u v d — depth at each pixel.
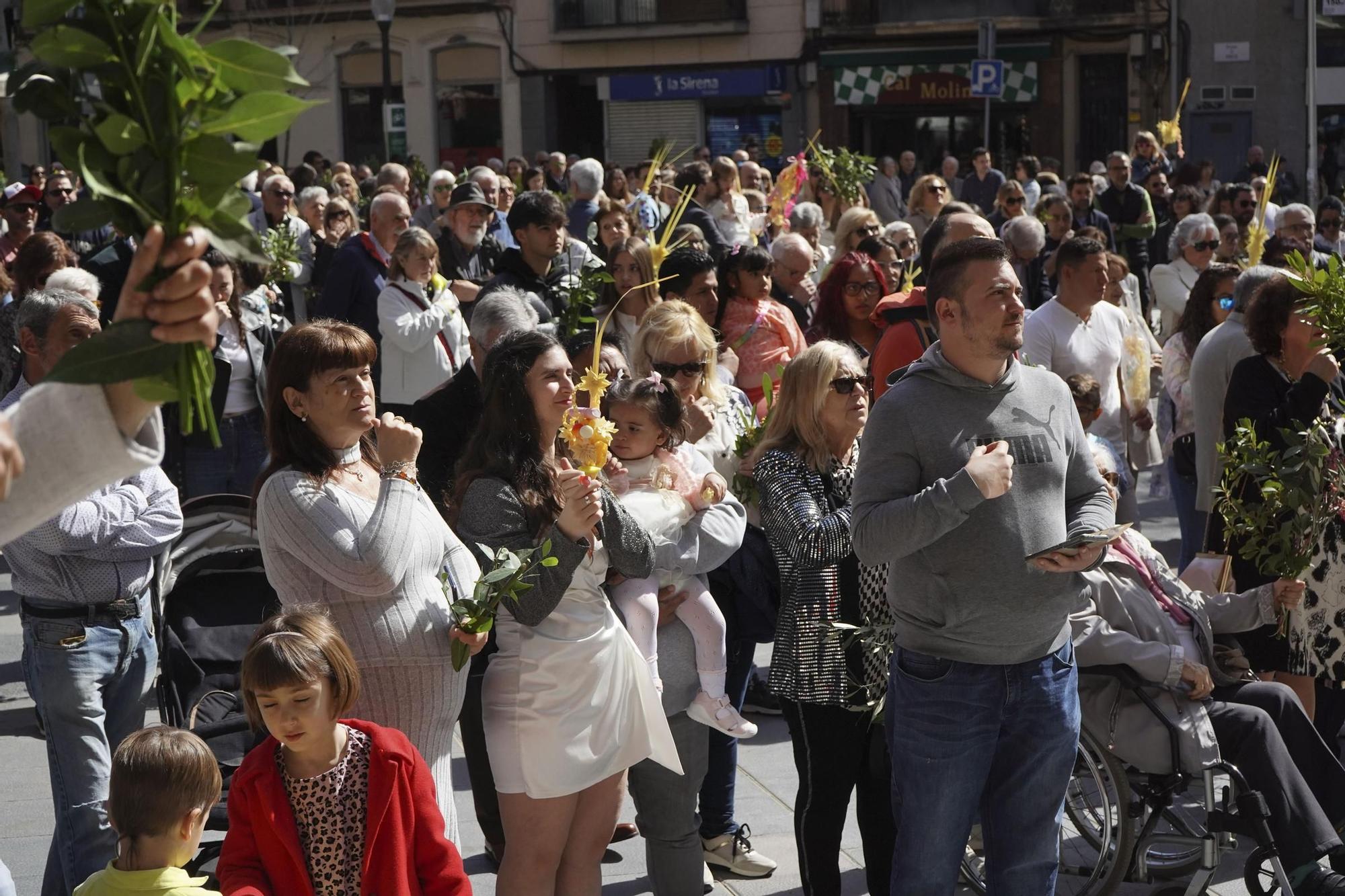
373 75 31.12
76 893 3.12
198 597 4.48
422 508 3.52
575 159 24.00
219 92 1.48
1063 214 13.03
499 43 30.47
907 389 3.60
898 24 28.19
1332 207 14.41
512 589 3.38
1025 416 3.60
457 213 9.47
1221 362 6.09
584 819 3.74
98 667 4.08
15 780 5.59
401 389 7.67
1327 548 5.03
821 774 4.21
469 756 4.49
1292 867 4.26
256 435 6.97
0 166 18.56
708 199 12.08
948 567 3.52
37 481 1.50
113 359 1.46
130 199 1.42
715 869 4.80
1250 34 26.56
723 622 4.26
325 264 10.80
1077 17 27.31
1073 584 3.60
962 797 3.60
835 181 13.56
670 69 29.69
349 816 3.07
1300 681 5.24
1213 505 5.15
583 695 3.63
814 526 4.02
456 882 3.08
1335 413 5.08
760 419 5.53
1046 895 3.72
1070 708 3.66
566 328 6.82
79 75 1.45
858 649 4.13
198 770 3.13
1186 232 10.31
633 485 4.28
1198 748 4.27
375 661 3.39
